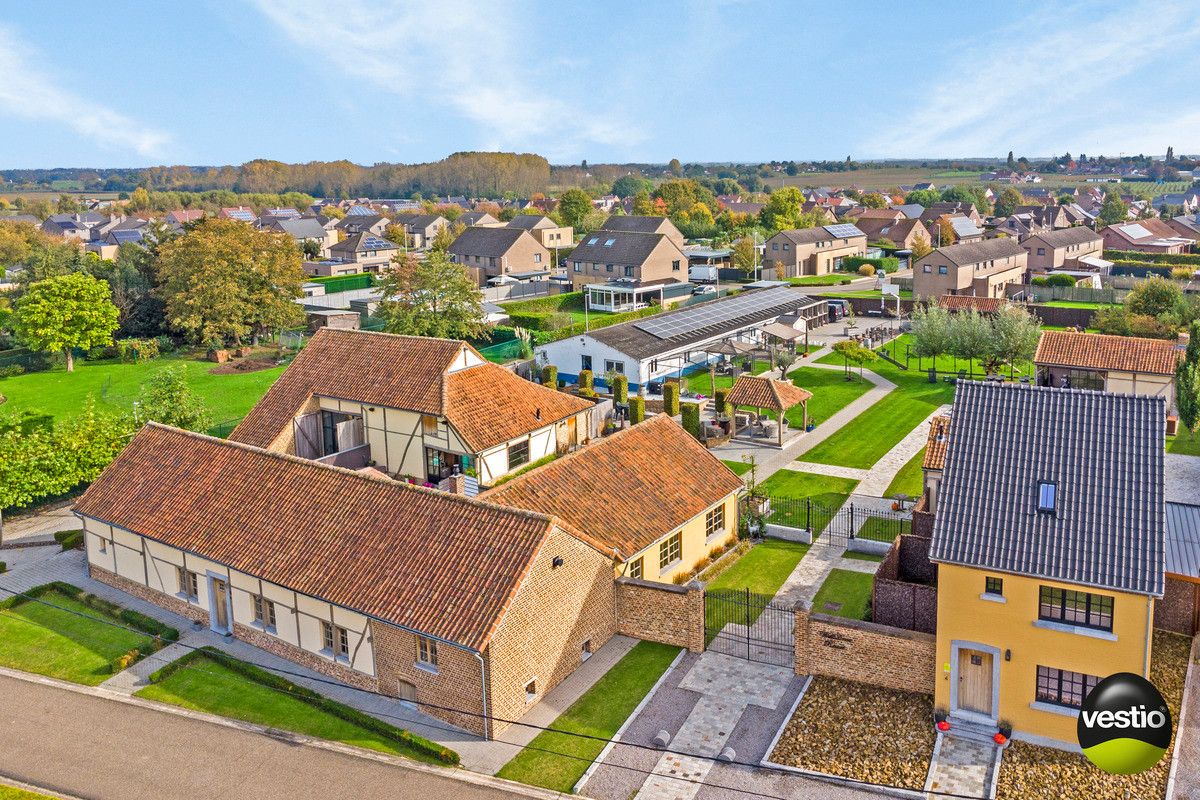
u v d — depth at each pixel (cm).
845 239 14712
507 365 8131
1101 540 2784
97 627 3934
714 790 2762
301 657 3569
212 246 9031
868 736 2972
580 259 12288
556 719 3152
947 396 7256
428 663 3189
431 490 3559
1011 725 2919
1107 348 6812
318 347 5828
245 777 2914
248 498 3903
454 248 13825
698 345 8119
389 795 2805
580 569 3428
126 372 8638
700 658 3503
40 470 4984
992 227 19775
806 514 4872
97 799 2823
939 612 2958
